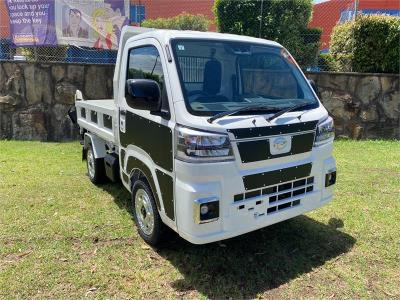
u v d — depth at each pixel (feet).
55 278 11.35
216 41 12.59
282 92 13.17
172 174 10.91
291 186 11.96
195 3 38.11
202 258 12.55
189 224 10.42
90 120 19.39
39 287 10.93
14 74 30.14
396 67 31.17
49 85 30.27
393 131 31.48
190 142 10.18
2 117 30.66
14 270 11.71
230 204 10.69
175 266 12.10
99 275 11.55
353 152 26.73
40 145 28.81
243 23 32.19
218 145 10.25
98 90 30.78
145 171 12.53
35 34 31.04
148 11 36.65
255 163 10.89
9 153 25.99
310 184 12.51
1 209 16.26
